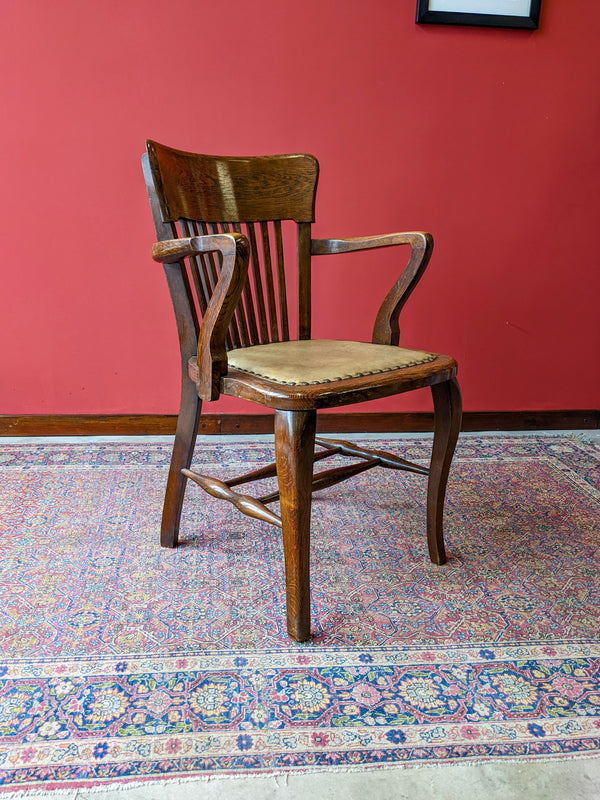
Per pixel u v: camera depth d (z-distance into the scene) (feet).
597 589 4.00
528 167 6.54
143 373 6.65
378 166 6.37
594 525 4.88
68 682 3.08
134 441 6.58
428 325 6.84
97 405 6.69
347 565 4.24
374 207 6.47
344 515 4.99
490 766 2.68
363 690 3.08
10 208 6.09
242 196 4.30
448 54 6.18
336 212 6.44
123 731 2.79
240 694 3.03
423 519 4.94
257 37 5.96
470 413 7.11
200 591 3.90
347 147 6.30
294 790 2.54
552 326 7.01
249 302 4.44
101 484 5.49
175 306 3.89
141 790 2.52
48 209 6.13
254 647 3.38
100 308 6.43
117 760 2.64
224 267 3.23
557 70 6.34
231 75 6.02
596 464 6.16
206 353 3.41
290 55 6.03
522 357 7.06
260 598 3.84
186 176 3.92
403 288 4.18
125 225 6.24
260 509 3.64
